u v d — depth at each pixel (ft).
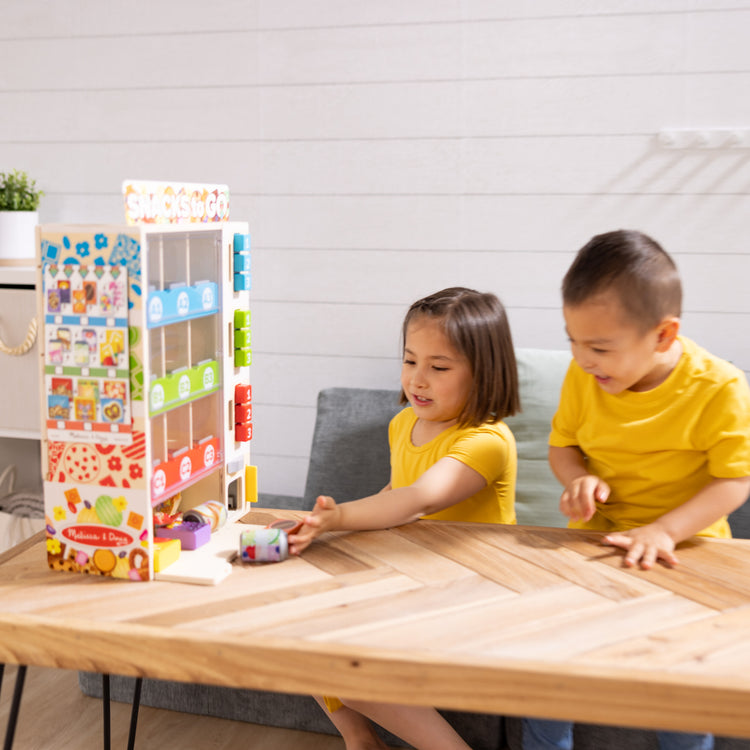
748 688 2.51
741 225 6.21
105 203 7.34
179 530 3.60
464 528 3.88
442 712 4.95
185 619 2.96
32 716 5.46
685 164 6.24
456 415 4.62
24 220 6.89
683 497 4.16
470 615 2.98
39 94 7.33
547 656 2.69
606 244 3.75
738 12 6.02
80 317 3.25
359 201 6.86
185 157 7.14
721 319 6.35
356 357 7.06
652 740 4.61
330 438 6.28
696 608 3.04
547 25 6.34
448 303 4.51
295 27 6.77
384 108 6.70
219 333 3.86
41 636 2.94
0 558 3.56
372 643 2.77
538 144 6.48
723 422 3.91
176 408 3.71
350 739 4.40
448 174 6.67
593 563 3.46
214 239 3.81
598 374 3.87
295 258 7.06
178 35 6.99
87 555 3.36
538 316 6.68
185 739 5.24
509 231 6.63
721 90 6.12
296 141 6.90
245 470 4.16
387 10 6.59
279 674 2.77
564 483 4.37
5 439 7.70
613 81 6.28
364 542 3.70
